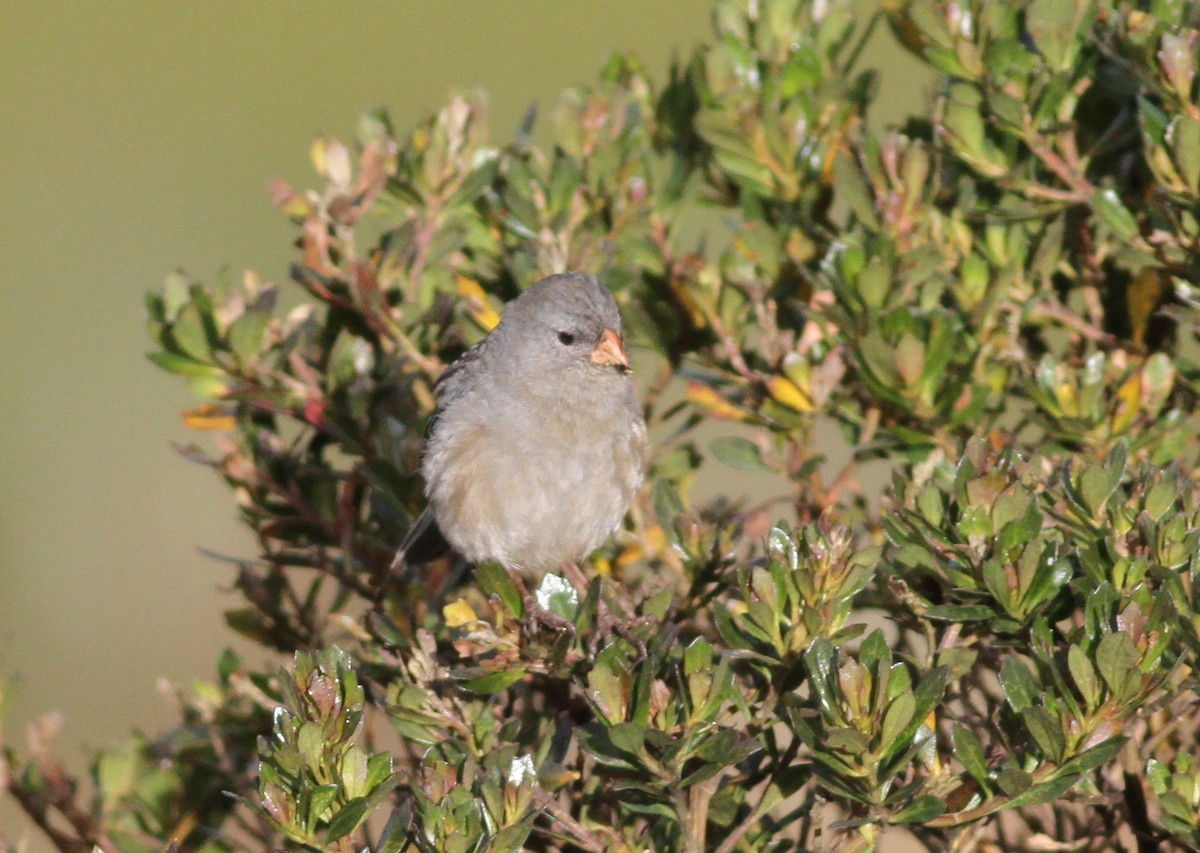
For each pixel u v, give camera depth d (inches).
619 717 254.5
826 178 351.6
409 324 362.0
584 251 370.3
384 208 378.9
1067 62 310.8
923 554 264.4
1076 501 261.0
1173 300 321.4
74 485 839.7
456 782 255.9
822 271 329.4
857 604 283.7
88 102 1244.5
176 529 812.0
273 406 353.4
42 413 902.4
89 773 371.9
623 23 1312.7
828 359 325.7
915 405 313.7
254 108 1225.4
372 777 247.4
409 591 346.0
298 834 243.6
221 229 1061.1
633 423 374.6
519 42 1294.3
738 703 262.4
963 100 317.7
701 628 327.3
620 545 394.6
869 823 241.8
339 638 362.6
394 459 355.9
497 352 376.2
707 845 279.9
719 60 360.2
